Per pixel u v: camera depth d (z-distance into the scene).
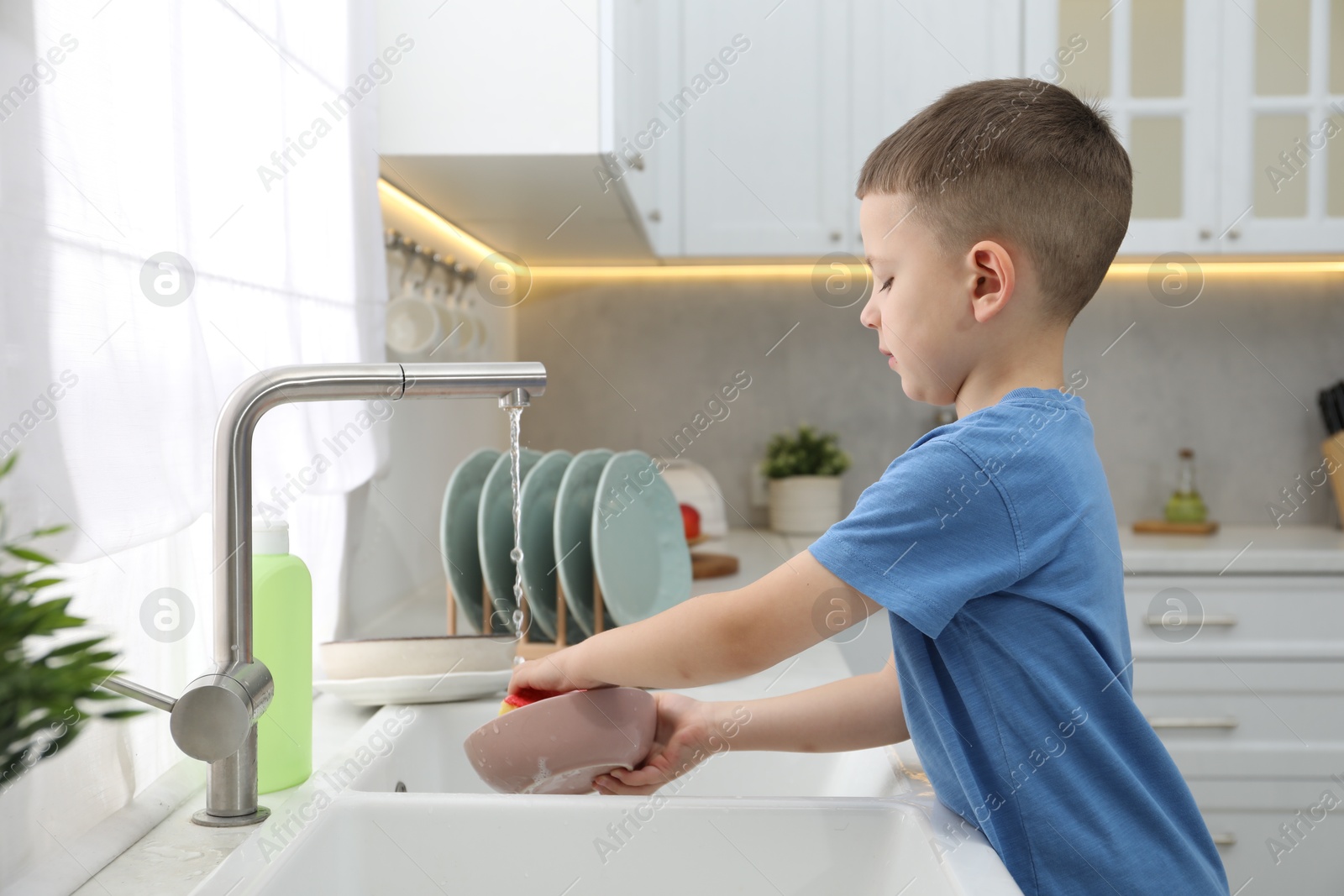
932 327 0.72
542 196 1.50
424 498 1.70
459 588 1.24
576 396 2.54
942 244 0.71
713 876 0.68
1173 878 0.64
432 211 1.63
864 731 0.77
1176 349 2.48
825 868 0.68
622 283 2.54
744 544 2.25
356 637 1.30
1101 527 0.69
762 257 2.17
